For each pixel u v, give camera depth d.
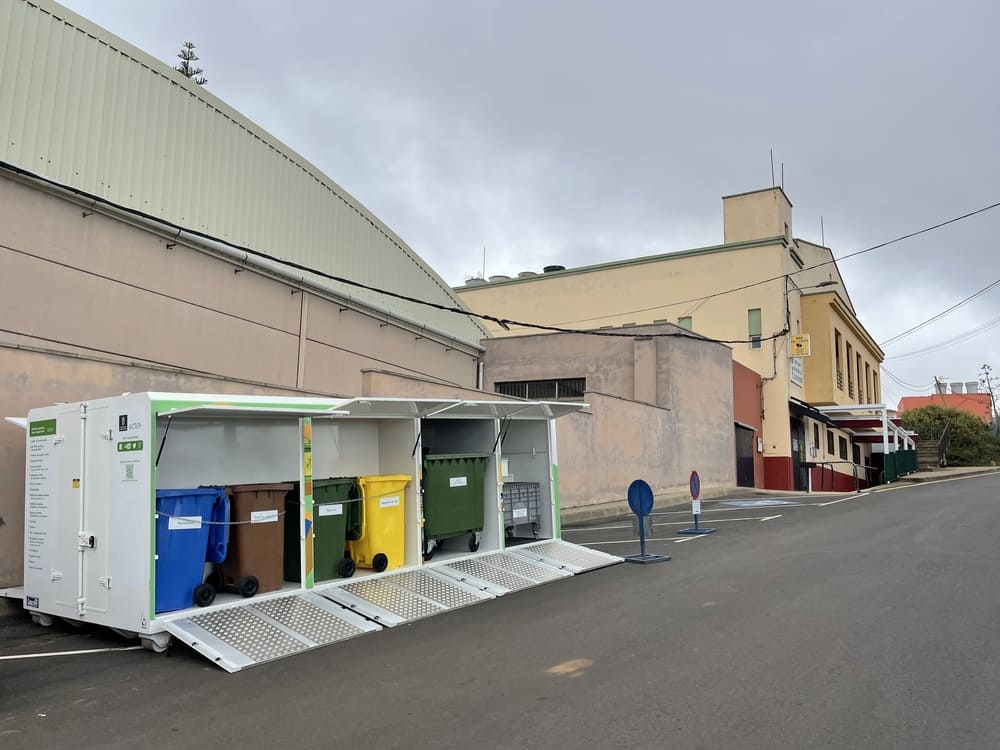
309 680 6.11
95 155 12.54
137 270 13.17
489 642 7.10
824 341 37.66
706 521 17.78
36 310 11.44
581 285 36.31
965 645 6.43
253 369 15.64
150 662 6.78
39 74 11.78
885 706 5.02
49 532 8.16
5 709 5.53
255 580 8.09
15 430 9.11
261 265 15.85
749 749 4.39
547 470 12.56
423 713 5.20
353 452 10.30
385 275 20.91
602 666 6.14
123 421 7.48
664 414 24.77
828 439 40.56
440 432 12.27
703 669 5.94
